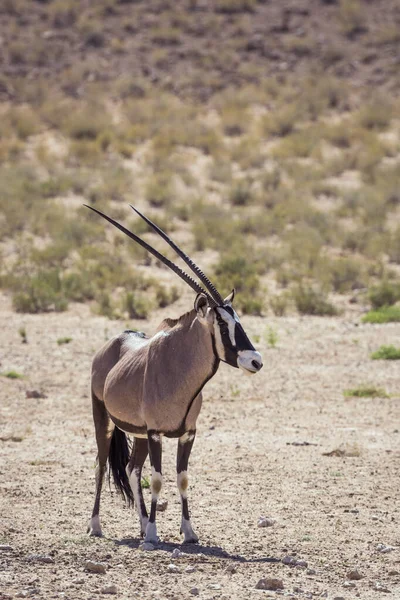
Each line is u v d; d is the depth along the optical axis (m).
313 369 63.91
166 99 183.00
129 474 31.69
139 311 80.62
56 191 130.62
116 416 30.66
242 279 92.00
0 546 28.98
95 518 31.47
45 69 196.88
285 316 82.31
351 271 95.38
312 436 47.25
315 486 38.16
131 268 97.06
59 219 115.12
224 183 141.00
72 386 58.84
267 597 24.48
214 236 113.38
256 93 186.25
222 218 120.31
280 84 191.88
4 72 194.38
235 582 25.92
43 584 25.30
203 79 192.88
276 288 93.25
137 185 136.00
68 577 26.06
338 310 84.06
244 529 32.12
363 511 34.62
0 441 45.66
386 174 144.25
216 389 58.38
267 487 37.97
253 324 78.25
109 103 183.88
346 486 38.22
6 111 175.62
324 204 132.75
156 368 29.27
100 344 70.69
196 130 165.75
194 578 26.20
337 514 34.19
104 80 193.38
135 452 31.69
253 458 42.78
